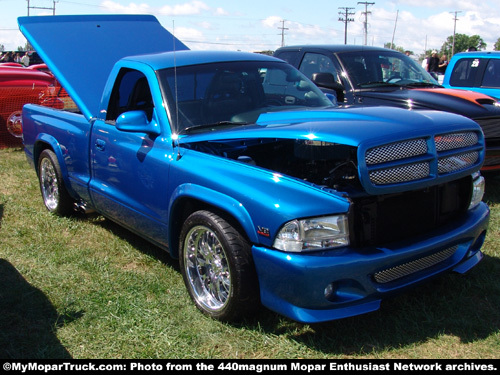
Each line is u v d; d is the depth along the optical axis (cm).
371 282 295
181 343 314
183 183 357
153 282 397
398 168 295
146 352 305
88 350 312
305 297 287
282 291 296
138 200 416
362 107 363
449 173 314
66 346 316
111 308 357
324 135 296
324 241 289
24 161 856
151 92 410
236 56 459
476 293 367
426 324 329
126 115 388
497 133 602
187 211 375
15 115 966
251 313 324
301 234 287
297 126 315
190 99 403
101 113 471
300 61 758
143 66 427
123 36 562
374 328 326
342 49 723
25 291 387
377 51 734
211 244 345
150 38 578
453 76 846
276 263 293
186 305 361
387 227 308
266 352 305
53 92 835
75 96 491
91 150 477
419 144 303
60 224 542
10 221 552
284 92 445
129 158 417
